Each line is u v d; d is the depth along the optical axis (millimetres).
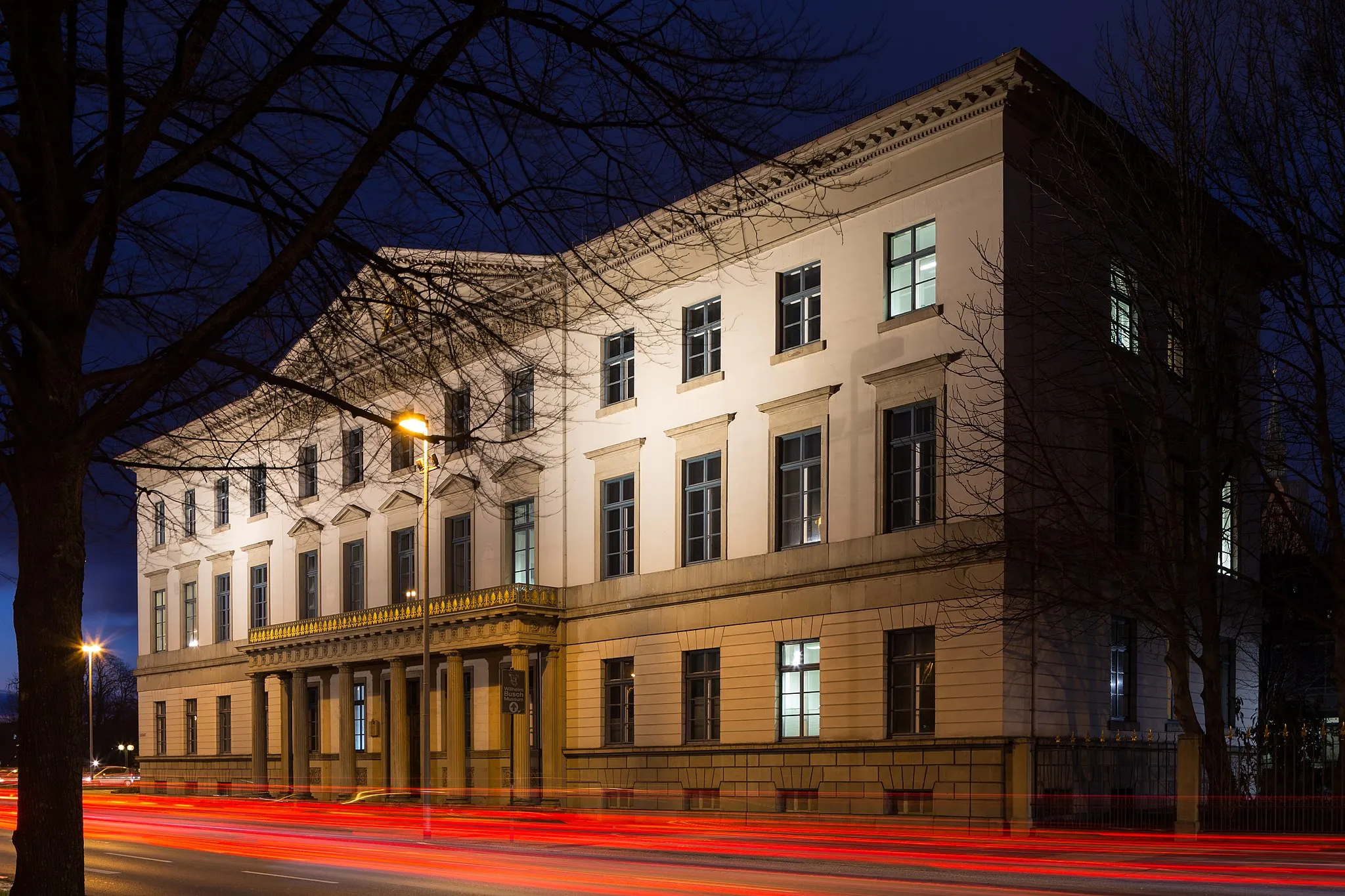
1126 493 31672
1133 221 28719
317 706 49438
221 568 57156
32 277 7180
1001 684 27812
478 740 41500
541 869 21828
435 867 22766
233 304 7539
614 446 37750
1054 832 26234
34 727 6949
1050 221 29859
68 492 7184
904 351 30703
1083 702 29844
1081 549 29203
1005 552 27641
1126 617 31172
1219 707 26938
